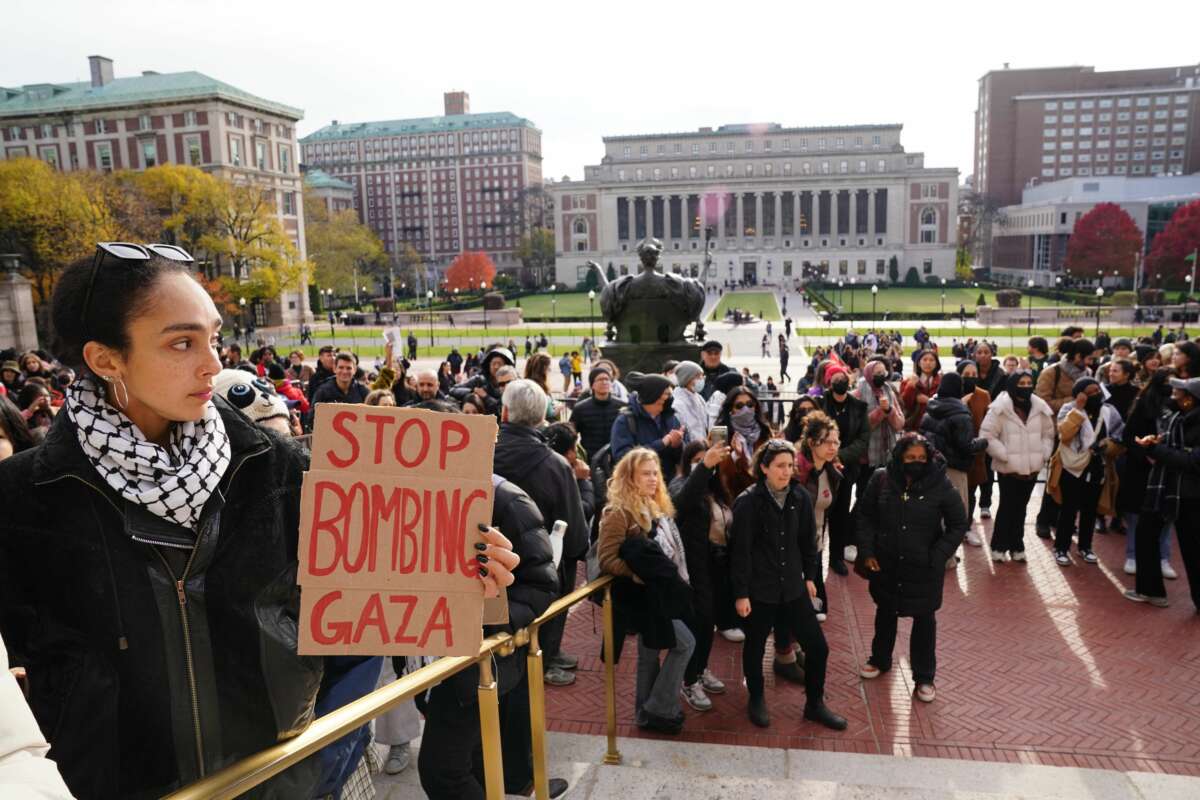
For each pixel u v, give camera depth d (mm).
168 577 1832
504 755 4340
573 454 7008
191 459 1817
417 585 2184
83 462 1756
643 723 6258
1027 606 8641
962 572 9672
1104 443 9531
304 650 2051
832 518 9688
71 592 1776
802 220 140750
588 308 103375
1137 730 6238
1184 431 8172
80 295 1737
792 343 61906
